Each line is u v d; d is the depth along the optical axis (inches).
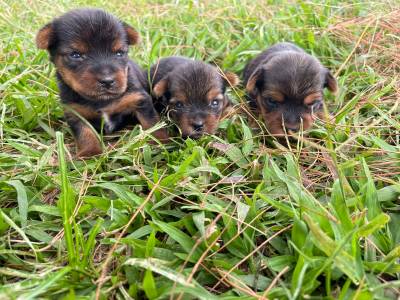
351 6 15.4
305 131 8.9
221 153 8.2
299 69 9.5
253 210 6.2
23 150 7.9
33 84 10.7
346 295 4.9
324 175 7.5
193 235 6.0
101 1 17.1
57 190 7.2
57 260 5.6
